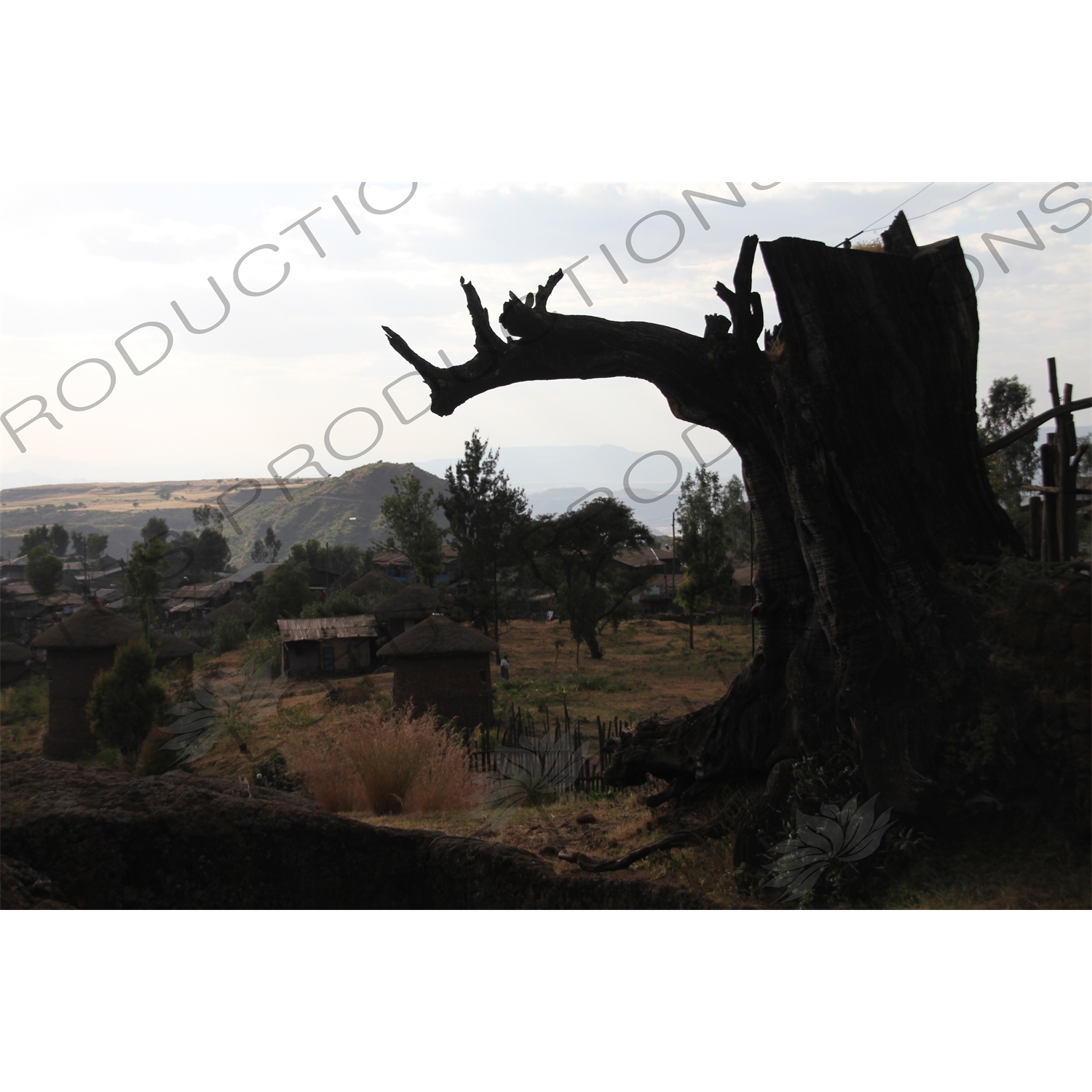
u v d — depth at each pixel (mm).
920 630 6352
